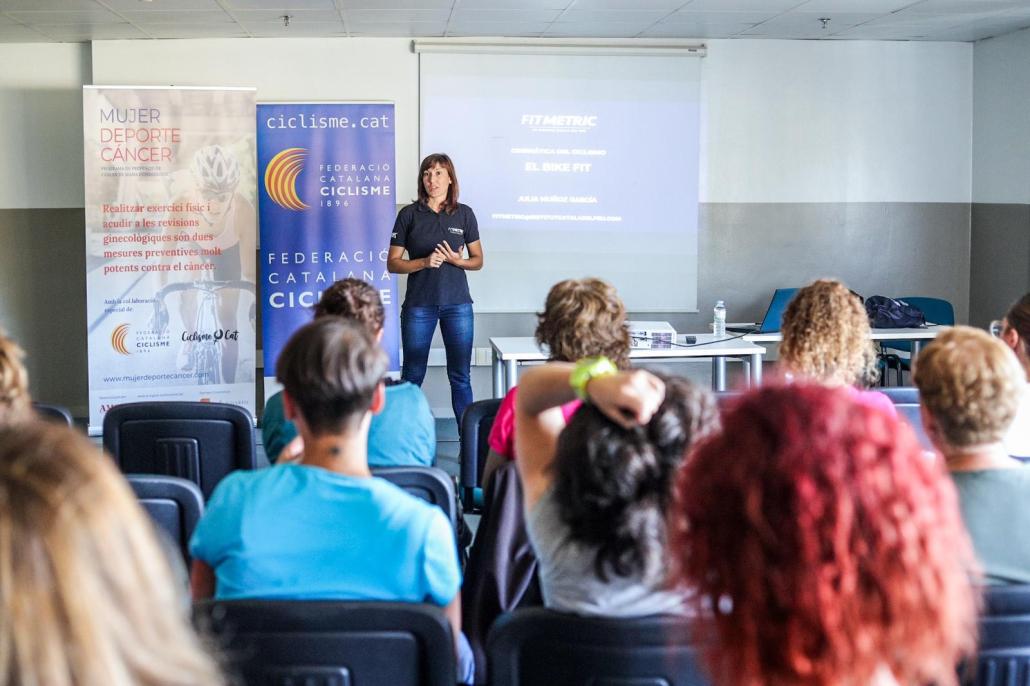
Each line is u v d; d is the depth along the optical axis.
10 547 0.61
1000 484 1.71
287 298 7.21
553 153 7.92
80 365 8.00
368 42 7.72
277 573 1.69
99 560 0.62
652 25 7.41
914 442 0.85
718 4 6.70
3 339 2.17
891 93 8.22
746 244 8.21
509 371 6.02
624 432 1.42
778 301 7.20
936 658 0.80
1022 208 7.79
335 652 1.55
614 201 8.02
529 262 8.00
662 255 8.10
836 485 0.78
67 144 7.80
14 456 0.64
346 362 1.75
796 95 8.12
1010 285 7.97
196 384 7.19
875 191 8.30
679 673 1.49
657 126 7.98
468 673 2.09
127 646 0.62
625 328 2.85
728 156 8.12
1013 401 1.79
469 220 6.69
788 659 0.77
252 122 7.09
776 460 0.80
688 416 1.43
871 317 7.05
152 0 6.33
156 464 3.50
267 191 7.14
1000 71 7.96
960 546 0.83
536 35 7.75
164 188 7.05
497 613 2.27
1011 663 1.58
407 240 6.65
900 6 6.80
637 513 1.42
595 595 1.51
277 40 7.67
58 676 0.60
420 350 6.67
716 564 0.82
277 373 1.79
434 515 1.75
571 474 1.44
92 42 7.57
